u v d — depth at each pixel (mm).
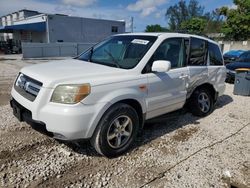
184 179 3186
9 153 3572
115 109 3430
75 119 3041
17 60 19828
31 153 3611
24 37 34969
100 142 3391
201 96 5430
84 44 26469
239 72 7898
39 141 3967
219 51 5840
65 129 3047
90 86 3170
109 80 3393
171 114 4578
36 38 31984
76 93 3068
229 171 3400
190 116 5523
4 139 3984
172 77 4316
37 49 23047
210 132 4707
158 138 4324
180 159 3656
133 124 3746
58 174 3152
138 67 3812
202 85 5336
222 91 5934
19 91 3625
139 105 3826
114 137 3564
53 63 4145
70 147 3822
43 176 3094
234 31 34406
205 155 3809
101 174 3205
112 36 4992
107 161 3516
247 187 3080
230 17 34656
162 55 4234
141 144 4066
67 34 31016
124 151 3723
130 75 3682
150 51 4020
